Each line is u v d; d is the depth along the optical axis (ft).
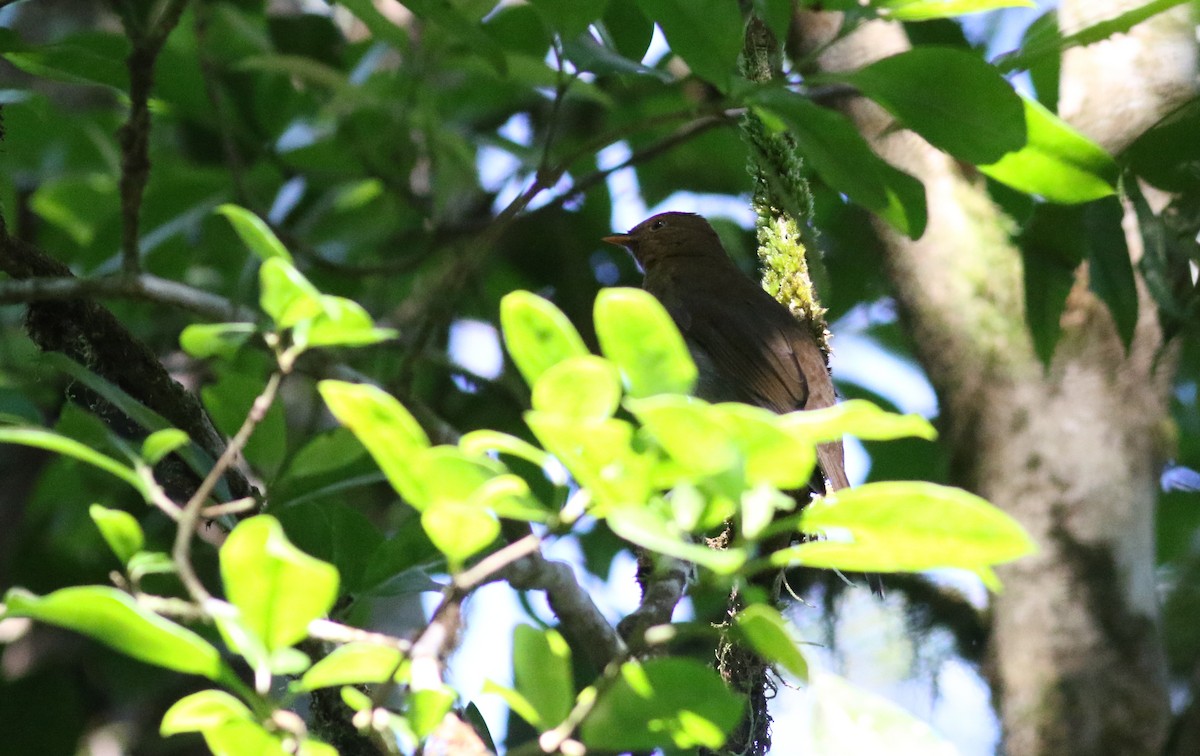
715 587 13.97
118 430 25.27
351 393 13.89
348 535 23.52
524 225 45.57
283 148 43.50
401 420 14.07
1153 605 31.07
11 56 27.81
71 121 43.24
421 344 27.09
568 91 36.14
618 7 27.81
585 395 13.03
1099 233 26.89
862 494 13.24
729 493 12.61
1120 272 26.84
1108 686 30.35
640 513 12.62
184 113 41.04
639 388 13.23
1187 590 42.65
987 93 21.07
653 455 13.01
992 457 32.09
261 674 13.98
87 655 37.09
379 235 45.70
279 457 21.43
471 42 24.03
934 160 33.83
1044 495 31.50
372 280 45.57
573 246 45.78
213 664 13.93
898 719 14.58
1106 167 23.21
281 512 22.06
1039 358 27.63
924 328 33.19
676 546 12.34
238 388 21.26
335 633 15.58
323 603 13.96
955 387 32.65
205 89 39.09
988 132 21.65
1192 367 43.86
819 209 43.91
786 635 13.85
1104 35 25.53
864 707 14.64
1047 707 30.50
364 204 46.16
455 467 14.11
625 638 21.34
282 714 14.29
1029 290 27.30
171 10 21.70
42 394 35.76
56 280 22.82
